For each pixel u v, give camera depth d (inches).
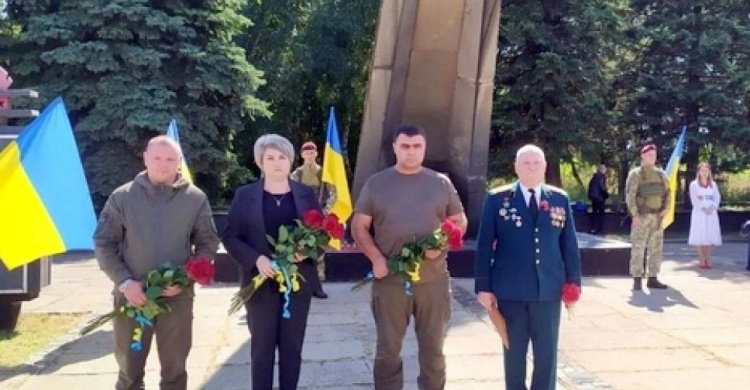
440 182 170.2
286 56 952.3
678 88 735.7
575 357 236.8
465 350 244.2
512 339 168.1
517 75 751.1
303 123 1004.6
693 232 454.6
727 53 767.7
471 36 404.2
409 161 167.2
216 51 701.3
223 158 714.2
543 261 164.9
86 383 210.1
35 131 195.9
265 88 930.7
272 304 164.4
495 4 409.1
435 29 398.9
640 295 344.8
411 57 405.4
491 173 768.9
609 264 402.3
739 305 321.7
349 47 959.0
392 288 167.2
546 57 717.9
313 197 170.1
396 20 399.5
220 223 606.2
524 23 718.5
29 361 230.8
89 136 653.3
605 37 754.8
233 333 273.3
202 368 226.4
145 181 155.4
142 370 159.2
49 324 287.4
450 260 392.5
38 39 645.9
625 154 794.8
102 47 632.4
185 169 259.0
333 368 223.3
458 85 412.5
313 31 934.4
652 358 235.3
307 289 167.0
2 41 660.7
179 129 665.0
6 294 260.2
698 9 761.0
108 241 153.6
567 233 168.9
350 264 384.8
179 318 156.3
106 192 655.1
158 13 655.8
